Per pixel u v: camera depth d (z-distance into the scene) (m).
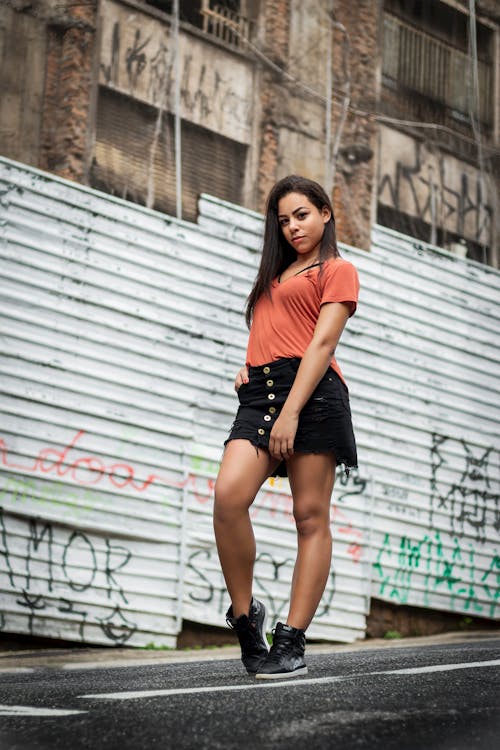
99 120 9.17
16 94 8.80
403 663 3.87
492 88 12.86
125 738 2.22
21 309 8.16
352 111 11.08
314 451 3.45
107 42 9.29
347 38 11.17
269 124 10.40
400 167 11.51
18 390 8.02
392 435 10.41
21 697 2.97
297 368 3.49
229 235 9.59
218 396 9.16
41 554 7.95
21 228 8.30
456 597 10.62
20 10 8.91
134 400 8.64
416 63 11.97
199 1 10.08
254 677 3.42
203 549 8.81
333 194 10.80
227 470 3.43
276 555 9.23
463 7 12.61
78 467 8.23
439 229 11.77
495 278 11.87
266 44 10.48
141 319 8.82
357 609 9.73
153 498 8.59
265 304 3.60
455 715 2.48
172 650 8.41
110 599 8.22
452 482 10.81
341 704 2.61
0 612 7.69
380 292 10.73
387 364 10.59
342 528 9.78
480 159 12.32
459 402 11.10
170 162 9.59
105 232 8.76
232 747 2.12
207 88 9.98
